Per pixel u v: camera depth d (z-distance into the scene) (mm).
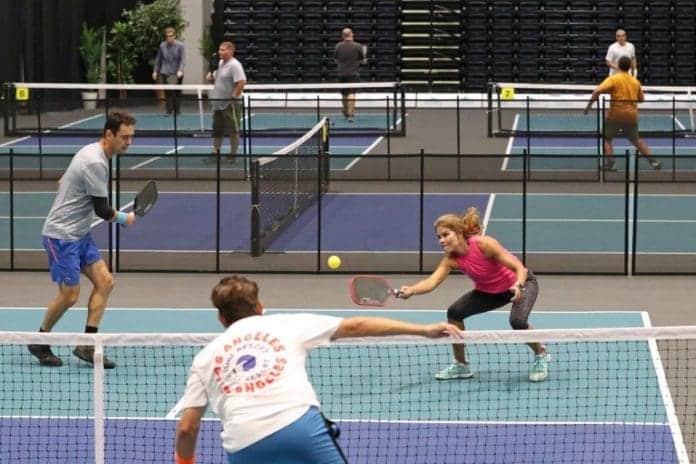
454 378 15984
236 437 9383
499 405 14922
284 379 9453
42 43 46906
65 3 48031
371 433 13945
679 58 49969
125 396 15414
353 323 9930
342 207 28828
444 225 15852
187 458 9758
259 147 38125
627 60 32719
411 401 15094
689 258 24125
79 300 21141
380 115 41625
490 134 39188
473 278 16031
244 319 9805
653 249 24906
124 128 16516
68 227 16469
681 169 32688
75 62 48625
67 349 17812
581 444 13508
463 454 13242
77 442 13758
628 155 23062
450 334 10648
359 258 23969
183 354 17328
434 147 38125
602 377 15938
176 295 21594
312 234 26047
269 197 24984
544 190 31109
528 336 11531
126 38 48438
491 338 11469
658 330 11750
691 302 20984
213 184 30828
